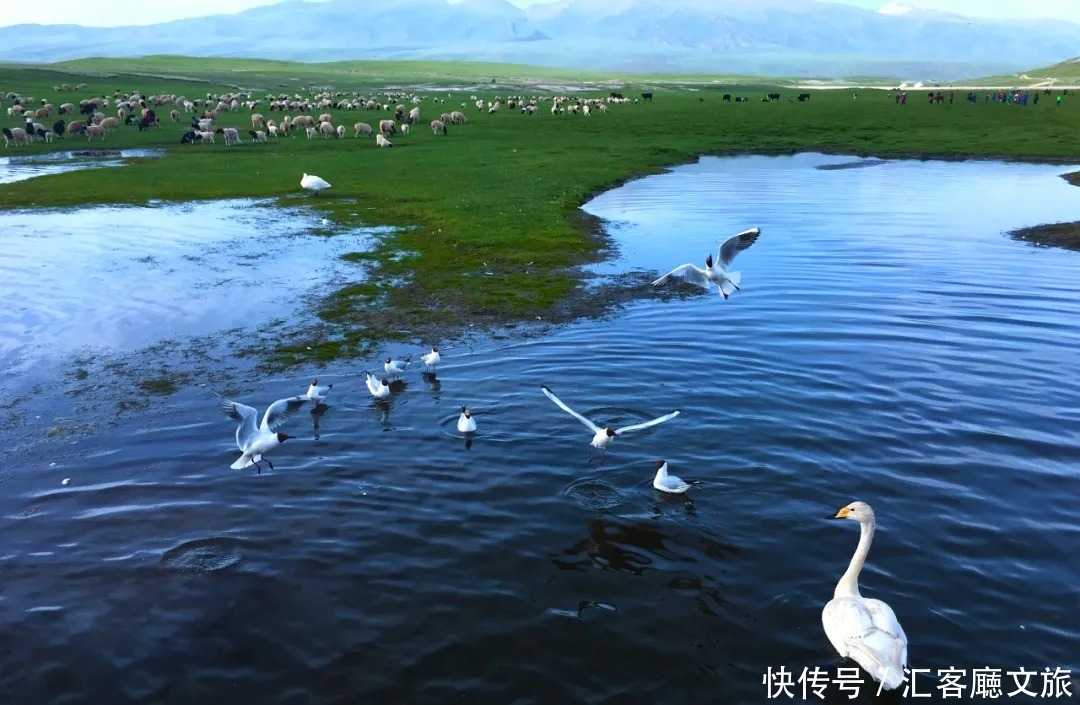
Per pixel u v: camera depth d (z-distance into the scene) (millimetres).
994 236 35375
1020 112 103812
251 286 27359
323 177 52250
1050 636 9992
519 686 9266
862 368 19172
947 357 19906
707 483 13875
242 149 68312
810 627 10234
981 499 13219
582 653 9797
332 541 12203
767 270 29375
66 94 117938
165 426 16297
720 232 36562
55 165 57656
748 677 9383
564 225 37094
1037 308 24125
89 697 9203
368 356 20453
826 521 12633
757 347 20781
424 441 15586
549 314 23938
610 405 17172
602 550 11953
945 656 9688
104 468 14539
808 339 21406
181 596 10945
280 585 11164
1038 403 17062
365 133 79750
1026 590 10875
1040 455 14727
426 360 19375
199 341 21781
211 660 9750
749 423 16203
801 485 13750
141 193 46125
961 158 66500
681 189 50094
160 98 106125
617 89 189750
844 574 10773
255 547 12055
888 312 23844
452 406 17250
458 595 10914
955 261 30594
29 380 18891
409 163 58625
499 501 13375
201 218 39656
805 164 63688
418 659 9719
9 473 14344
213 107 109375
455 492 13656
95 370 19547
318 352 20797
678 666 9562
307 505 13242
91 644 10055
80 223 38094
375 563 11656
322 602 10797
